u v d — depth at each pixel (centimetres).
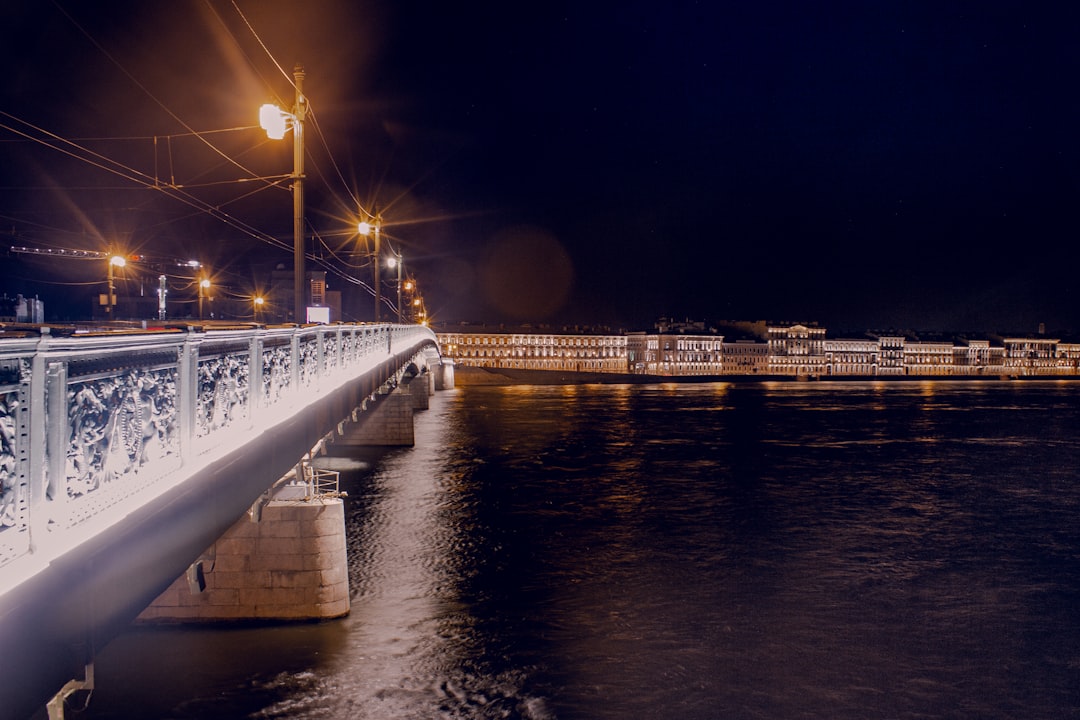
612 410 8762
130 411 642
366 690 1662
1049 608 2269
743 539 2984
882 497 3869
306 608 1884
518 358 19500
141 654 1750
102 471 596
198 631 1858
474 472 4325
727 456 5184
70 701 628
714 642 1981
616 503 3588
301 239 1598
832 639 2022
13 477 480
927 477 4478
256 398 996
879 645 1988
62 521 538
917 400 11419
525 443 5631
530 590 2334
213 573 1872
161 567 706
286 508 1888
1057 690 1770
